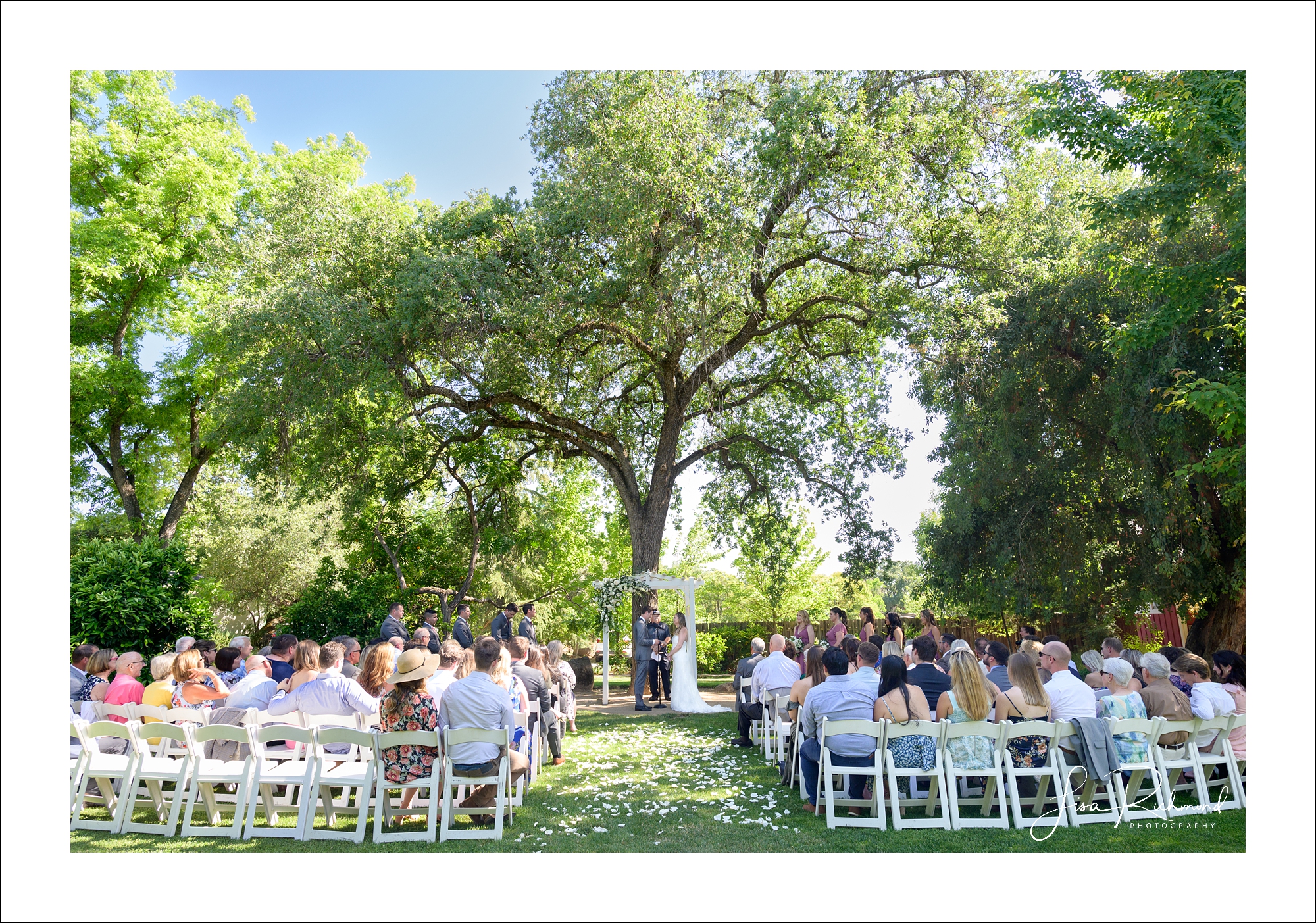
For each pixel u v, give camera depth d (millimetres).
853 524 16516
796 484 16953
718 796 6480
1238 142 7883
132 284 19125
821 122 11883
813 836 5324
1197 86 8297
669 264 12445
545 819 5805
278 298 13141
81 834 5430
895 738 5566
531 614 20453
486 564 19969
